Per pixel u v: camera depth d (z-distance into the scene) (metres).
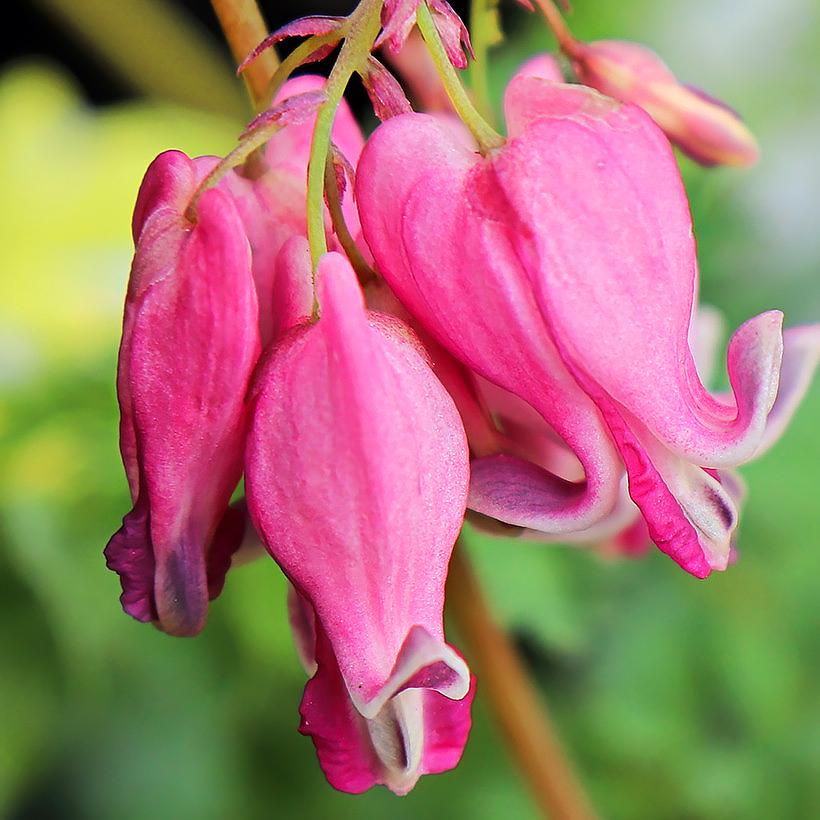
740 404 0.14
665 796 0.27
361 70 0.14
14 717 0.26
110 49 0.33
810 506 0.26
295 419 0.14
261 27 0.15
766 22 0.31
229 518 0.15
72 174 0.29
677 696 0.27
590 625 0.27
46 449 0.25
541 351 0.14
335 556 0.14
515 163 0.14
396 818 0.27
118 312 0.28
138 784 0.27
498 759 0.27
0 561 0.25
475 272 0.14
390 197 0.14
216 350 0.14
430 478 0.14
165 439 0.14
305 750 0.27
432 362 0.14
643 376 0.14
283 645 0.25
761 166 0.30
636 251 0.14
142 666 0.26
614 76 0.16
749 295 0.27
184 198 0.14
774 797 0.27
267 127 0.14
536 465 0.15
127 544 0.15
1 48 0.37
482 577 0.24
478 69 0.16
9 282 0.28
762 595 0.27
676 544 0.14
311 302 0.14
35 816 0.27
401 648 0.14
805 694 0.27
